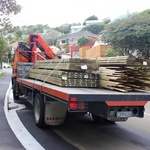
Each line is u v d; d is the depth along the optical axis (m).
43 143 6.15
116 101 5.41
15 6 25.88
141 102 5.59
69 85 6.27
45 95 6.66
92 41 64.94
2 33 29.41
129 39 23.22
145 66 6.00
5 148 5.75
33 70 9.73
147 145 6.14
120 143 6.26
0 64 47.41
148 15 24.23
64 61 6.49
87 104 5.33
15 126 7.65
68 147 5.90
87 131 7.30
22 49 12.58
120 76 5.78
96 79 6.46
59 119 7.20
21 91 11.34
